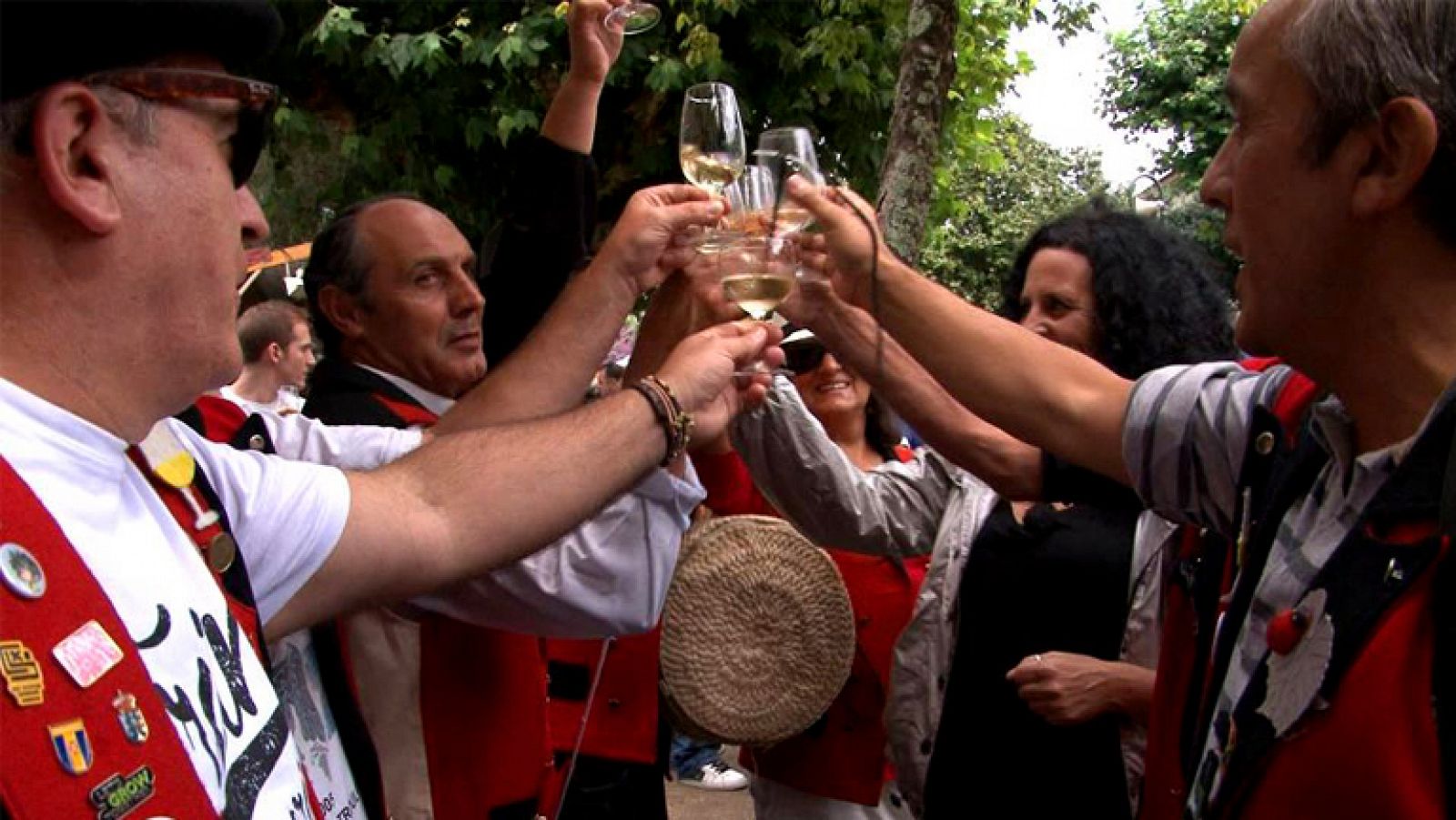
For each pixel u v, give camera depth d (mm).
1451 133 956
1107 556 2162
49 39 843
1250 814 1028
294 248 6605
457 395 2396
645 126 7656
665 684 2436
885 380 1950
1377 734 919
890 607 2723
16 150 860
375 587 1271
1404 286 1020
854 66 7254
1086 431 1530
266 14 1011
